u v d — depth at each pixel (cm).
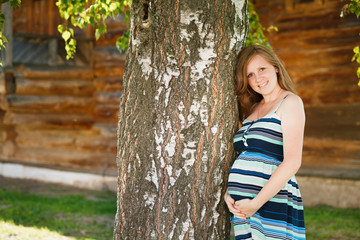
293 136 233
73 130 836
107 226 539
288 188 242
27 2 855
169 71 241
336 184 657
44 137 862
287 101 240
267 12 700
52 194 740
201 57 238
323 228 536
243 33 254
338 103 659
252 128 246
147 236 249
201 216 246
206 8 237
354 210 626
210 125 244
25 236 455
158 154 245
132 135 250
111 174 791
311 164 678
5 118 855
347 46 649
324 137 669
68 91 826
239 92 258
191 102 241
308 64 677
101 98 801
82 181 816
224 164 252
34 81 820
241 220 254
